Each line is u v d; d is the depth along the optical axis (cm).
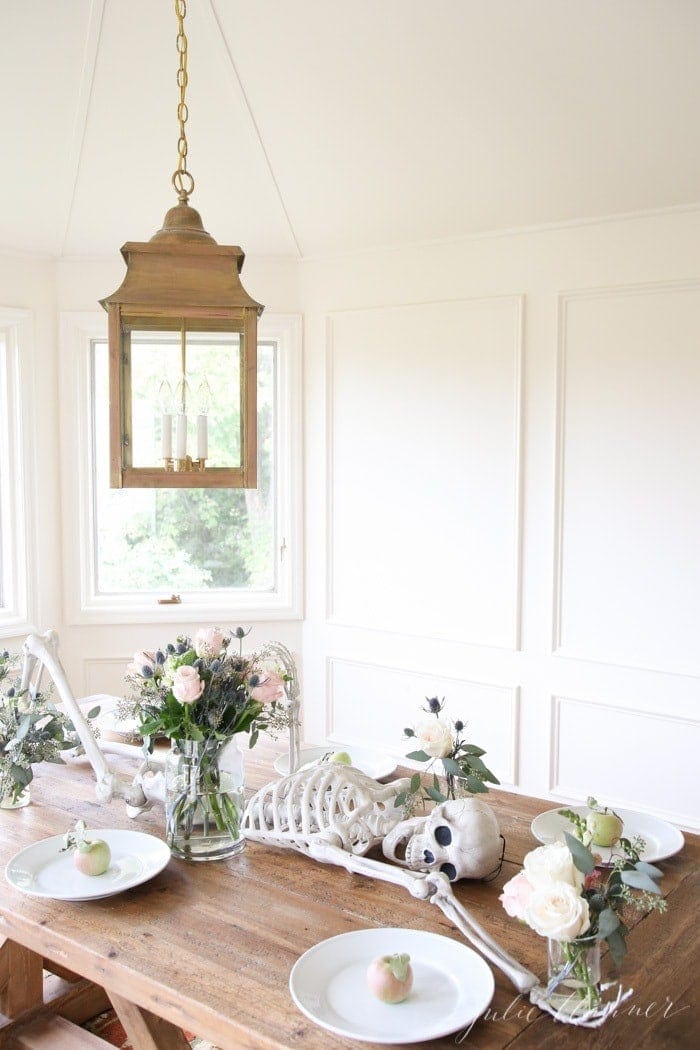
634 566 359
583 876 143
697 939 170
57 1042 220
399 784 214
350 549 432
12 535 421
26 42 312
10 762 230
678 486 348
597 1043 140
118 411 185
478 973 155
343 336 424
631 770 363
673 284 342
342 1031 138
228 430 190
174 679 194
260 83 337
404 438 412
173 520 449
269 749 276
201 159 372
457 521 401
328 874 196
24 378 416
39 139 356
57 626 436
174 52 326
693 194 333
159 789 227
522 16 288
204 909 179
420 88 323
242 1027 142
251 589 455
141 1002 156
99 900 183
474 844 186
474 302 387
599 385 362
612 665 364
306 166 374
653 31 280
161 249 188
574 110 315
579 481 369
